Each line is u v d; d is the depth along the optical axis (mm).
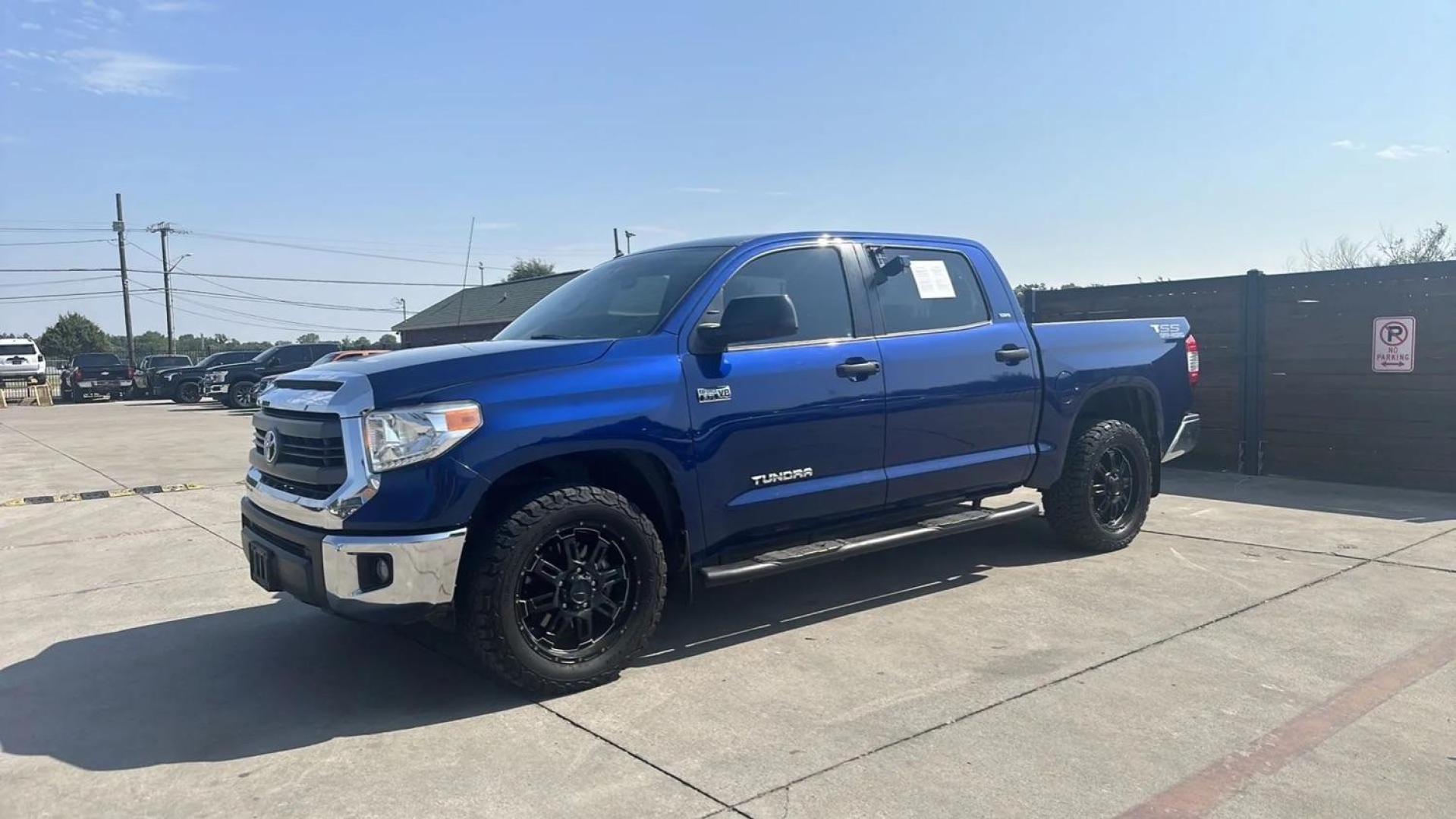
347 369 4016
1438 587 5297
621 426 4035
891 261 5254
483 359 3914
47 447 15000
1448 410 8164
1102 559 6117
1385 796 3002
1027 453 5688
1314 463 9016
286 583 3994
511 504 3854
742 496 4465
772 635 4707
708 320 4461
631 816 2945
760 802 3012
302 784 3199
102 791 3178
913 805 2975
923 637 4613
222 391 26031
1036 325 5910
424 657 4477
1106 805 2963
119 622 5176
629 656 4094
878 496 5008
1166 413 6617
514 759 3361
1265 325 9273
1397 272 8375
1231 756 3283
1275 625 4680
